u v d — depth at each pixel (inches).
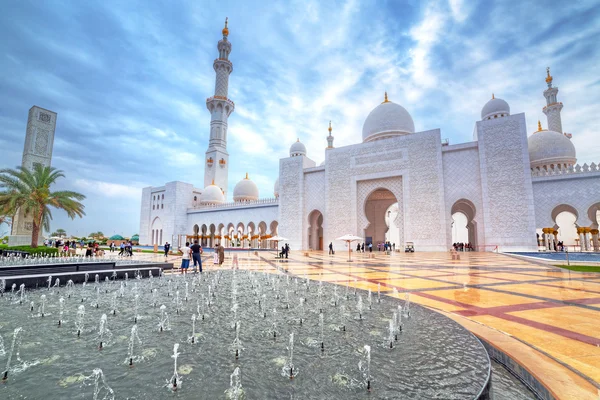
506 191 826.2
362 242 1045.8
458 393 67.6
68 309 174.1
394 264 484.7
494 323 147.8
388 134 1125.7
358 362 88.6
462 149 907.4
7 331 128.9
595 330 136.9
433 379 75.7
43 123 1126.4
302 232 1190.9
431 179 932.6
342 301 189.5
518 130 829.8
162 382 76.2
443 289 239.6
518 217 804.0
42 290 245.4
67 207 756.0
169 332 124.8
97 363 91.2
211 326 133.9
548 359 98.0
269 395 67.9
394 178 1011.3
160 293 228.4
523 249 789.9
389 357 92.4
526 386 92.0
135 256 765.9
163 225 1718.8
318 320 142.4
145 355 97.4
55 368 87.6
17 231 983.0
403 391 69.0
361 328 126.8
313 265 480.1
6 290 237.6
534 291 231.0
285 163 1278.3
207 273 370.0
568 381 83.7
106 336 120.3
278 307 173.3
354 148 1095.0
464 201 965.2
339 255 791.1
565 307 179.6
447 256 689.6
